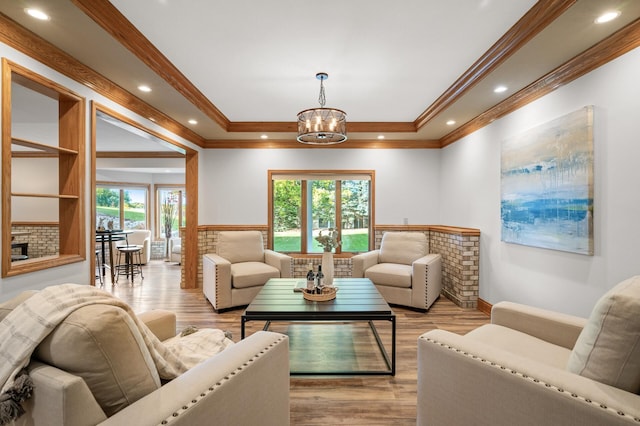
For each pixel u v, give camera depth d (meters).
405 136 4.88
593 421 0.94
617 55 2.06
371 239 5.23
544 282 2.75
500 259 3.44
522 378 1.09
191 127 4.35
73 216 2.54
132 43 2.26
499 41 2.35
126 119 3.15
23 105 3.78
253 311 2.37
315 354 2.65
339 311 2.37
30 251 6.11
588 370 1.09
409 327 3.28
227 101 3.70
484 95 3.11
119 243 7.42
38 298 1.01
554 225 2.57
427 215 5.18
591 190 2.23
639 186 1.94
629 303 1.03
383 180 5.20
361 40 2.37
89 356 0.87
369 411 1.91
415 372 2.35
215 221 5.21
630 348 1.00
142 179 8.60
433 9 2.01
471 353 1.26
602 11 1.79
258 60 2.68
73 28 2.01
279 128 4.57
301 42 2.40
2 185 1.91
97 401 0.90
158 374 1.09
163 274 6.23
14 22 1.93
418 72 2.90
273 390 1.32
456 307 3.96
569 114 2.41
